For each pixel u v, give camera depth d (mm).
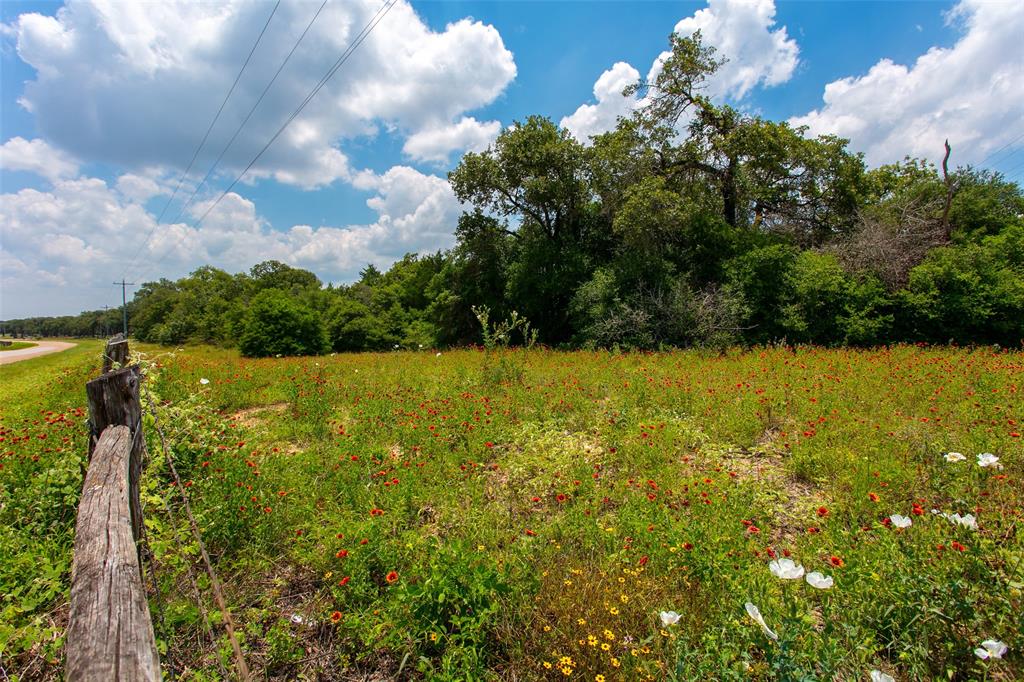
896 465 3912
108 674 1110
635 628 2480
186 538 3104
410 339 30562
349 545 3057
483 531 3439
